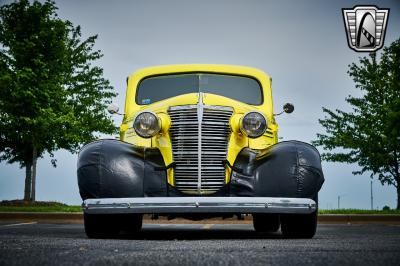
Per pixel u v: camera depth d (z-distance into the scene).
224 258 3.17
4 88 18.22
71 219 12.31
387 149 20.08
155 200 5.20
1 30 18.59
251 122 5.77
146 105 7.11
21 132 18.75
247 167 5.69
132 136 6.42
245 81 7.20
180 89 7.11
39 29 18.52
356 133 20.64
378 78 20.58
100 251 3.61
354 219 12.12
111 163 5.43
